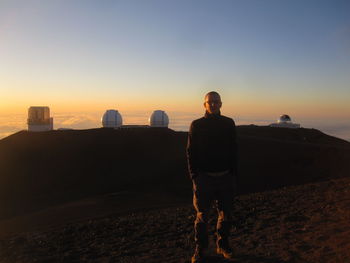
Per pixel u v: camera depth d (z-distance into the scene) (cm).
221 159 570
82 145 4372
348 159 3875
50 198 3406
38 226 1823
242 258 589
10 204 3247
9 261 798
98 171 3925
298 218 805
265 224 796
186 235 812
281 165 3828
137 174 3812
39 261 764
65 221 1922
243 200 1129
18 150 4291
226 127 570
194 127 573
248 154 4091
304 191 1134
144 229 917
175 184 3550
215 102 570
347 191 1010
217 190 581
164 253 694
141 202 2606
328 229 688
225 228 595
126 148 4303
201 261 585
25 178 3806
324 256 557
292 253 587
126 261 674
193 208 1145
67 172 3916
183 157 4094
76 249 826
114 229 966
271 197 1113
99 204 2522
